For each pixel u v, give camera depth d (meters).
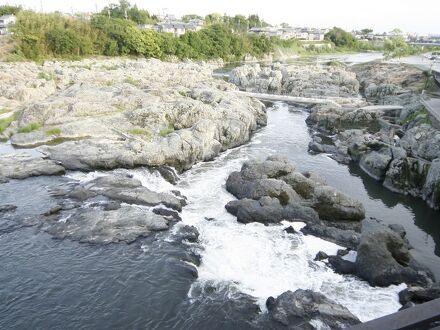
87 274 26.53
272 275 27.38
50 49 113.62
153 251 29.39
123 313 23.17
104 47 125.62
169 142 47.38
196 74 101.25
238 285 26.17
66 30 115.25
